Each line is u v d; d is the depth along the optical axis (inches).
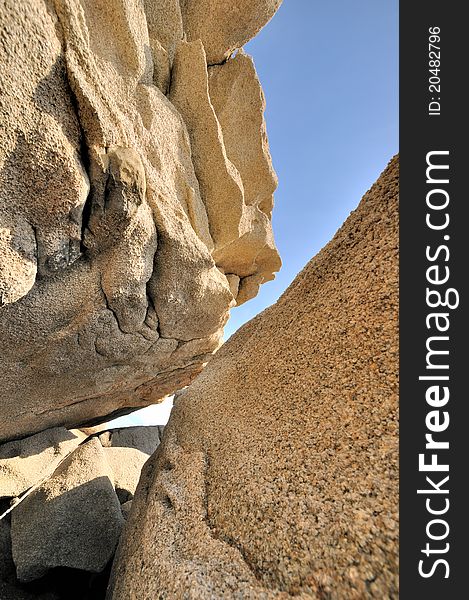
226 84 183.0
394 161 82.7
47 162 80.2
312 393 86.7
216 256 217.8
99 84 86.7
